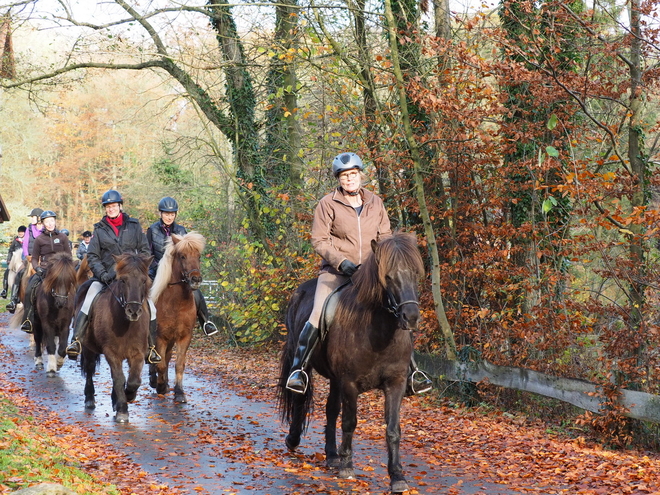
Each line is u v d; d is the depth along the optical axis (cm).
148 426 981
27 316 1561
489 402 1161
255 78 1739
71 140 5378
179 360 1209
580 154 1266
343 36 1409
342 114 1414
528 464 789
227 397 1271
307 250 1658
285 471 746
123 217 1120
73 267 1428
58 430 897
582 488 683
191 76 1930
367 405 1174
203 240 1201
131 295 962
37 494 519
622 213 921
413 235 645
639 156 1066
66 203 6091
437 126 1239
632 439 886
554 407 1067
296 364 705
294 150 1730
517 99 1212
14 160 5209
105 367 1628
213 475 728
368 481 712
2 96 4456
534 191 1152
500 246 1238
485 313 1130
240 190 1888
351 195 712
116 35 1922
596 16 1074
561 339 1040
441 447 877
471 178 1261
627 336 905
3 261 4047
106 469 720
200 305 1287
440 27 1331
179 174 2839
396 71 1218
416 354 1289
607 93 1042
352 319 668
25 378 1420
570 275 1254
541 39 1038
